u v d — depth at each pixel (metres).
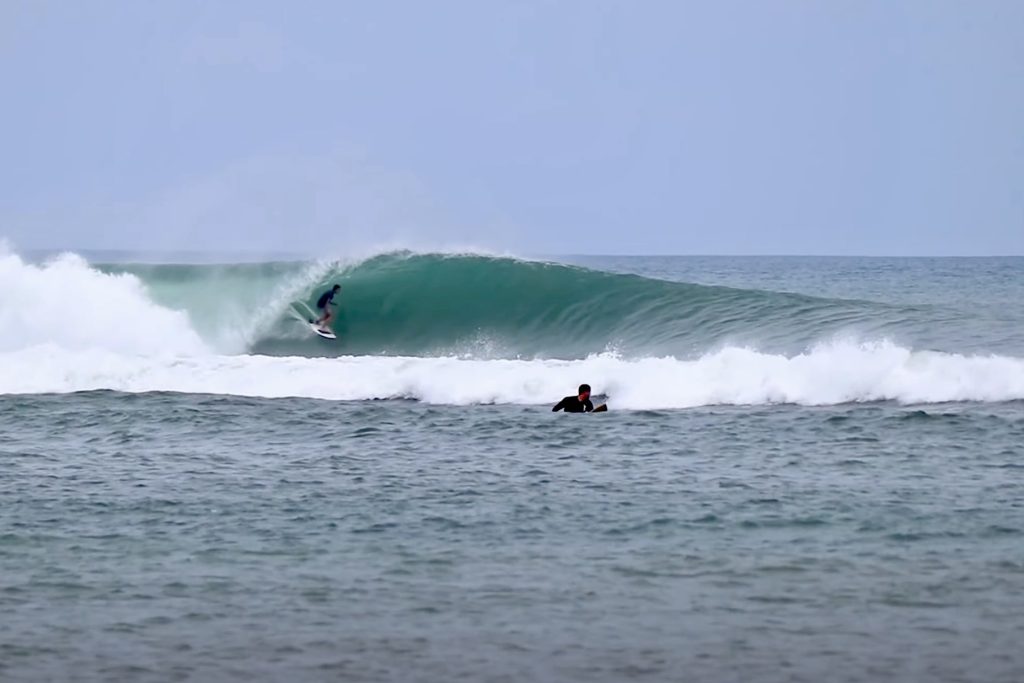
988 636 41.53
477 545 52.81
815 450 74.00
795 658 39.75
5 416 87.19
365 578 48.09
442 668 38.94
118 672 38.53
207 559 50.69
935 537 53.78
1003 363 92.75
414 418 85.94
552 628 42.50
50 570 49.16
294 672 38.59
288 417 86.38
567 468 69.00
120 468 69.81
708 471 68.00
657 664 39.28
